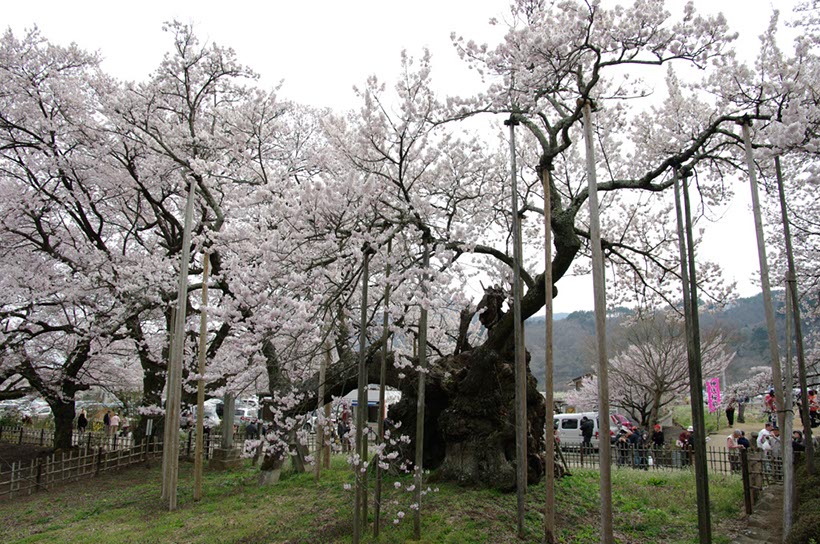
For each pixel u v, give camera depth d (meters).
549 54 8.04
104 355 17.73
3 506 12.25
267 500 10.73
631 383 22.73
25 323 15.62
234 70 16.61
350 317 9.93
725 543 7.72
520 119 9.44
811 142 7.27
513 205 8.84
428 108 9.21
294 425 10.30
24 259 16.25
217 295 17.44
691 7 7.80
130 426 23.23
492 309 10.91
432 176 10.80
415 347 12.45
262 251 9.00
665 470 13.24
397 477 10.77
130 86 14.67
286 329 8.52
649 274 12.42
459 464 10.06
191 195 11.99
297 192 9.57
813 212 12.61
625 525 8.49
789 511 7.17
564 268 9.68
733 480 11.12
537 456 10.21
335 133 10.30
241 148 14.53
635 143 12.05
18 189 15.77
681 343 21.77
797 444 11.18
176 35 16.05
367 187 8.31
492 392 10.09
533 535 7.87
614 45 8.20
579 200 9.84
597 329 6.93
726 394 17.80
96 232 18.17
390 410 11.46
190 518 10.00
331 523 8.77
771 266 13.60
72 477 14.66
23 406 22.94
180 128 15.30
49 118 15.58
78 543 9.01
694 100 10.94
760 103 8.44
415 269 8.42
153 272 14.74
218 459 15.92
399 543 7.67
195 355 15.07
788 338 7.95
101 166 15.59
